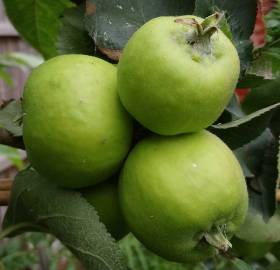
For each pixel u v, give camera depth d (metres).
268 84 0.46
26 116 0.36
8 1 0.54
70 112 0.35
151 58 0.33
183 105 0.33
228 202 0.35
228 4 0.42
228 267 0.68
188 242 0.36
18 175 0.41
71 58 0.37
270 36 0.45
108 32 0.41
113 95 0.36
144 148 0.36
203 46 0.33
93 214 0.37
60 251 0.99
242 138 0.40
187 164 0.35
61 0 0.54
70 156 0.35
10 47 1.58
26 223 0.41
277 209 0.47
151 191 0.35
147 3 0.41
